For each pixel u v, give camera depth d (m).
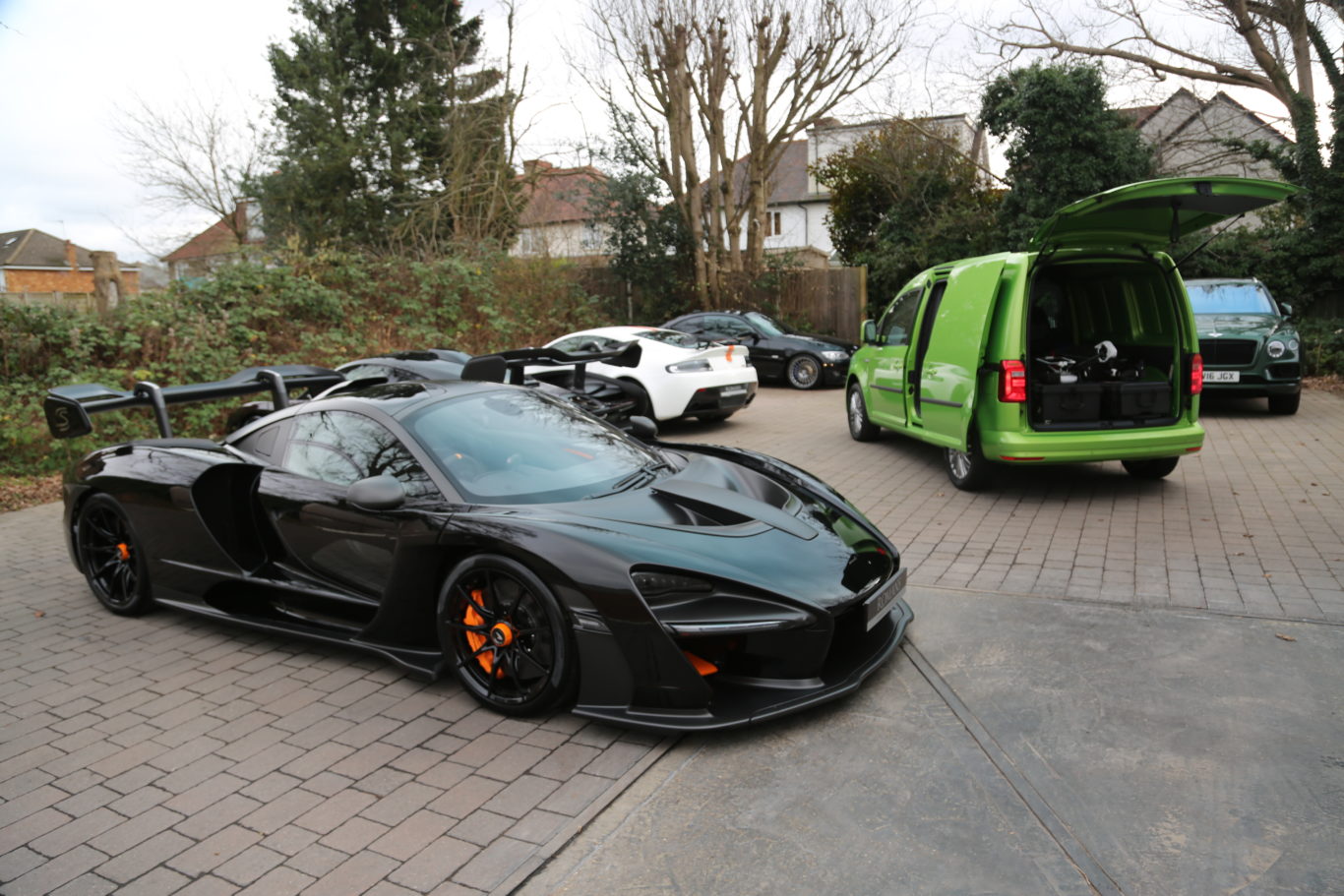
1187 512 5.78
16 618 4.53
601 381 9.31
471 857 2.40
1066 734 2.95
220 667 3.82
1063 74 16.09
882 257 19.56
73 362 9.39
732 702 3.03
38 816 2.68
